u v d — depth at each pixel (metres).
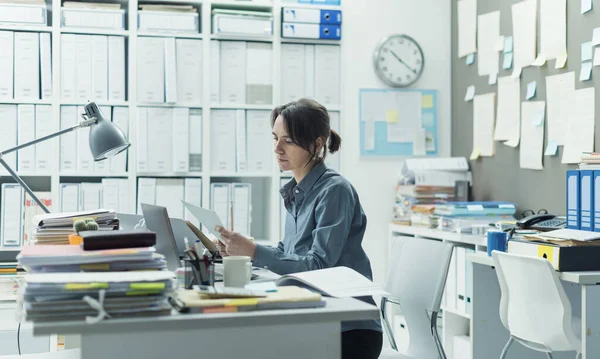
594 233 2.70
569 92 3.45
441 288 2.23
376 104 4.38
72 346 2.87
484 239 3.36
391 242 4.28
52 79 3.85
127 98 4.01
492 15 4.11
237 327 1.55
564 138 3.48
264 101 4.13
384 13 4.39
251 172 4.09
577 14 3.39
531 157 3.74
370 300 2.17
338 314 1.52
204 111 4.02
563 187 3.49
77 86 3.87
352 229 2.26
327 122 2.31
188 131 4.00
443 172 4.25
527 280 2.60
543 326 2.58
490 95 4.12
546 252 2.62
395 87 4.42
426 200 4.16
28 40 3.80
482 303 3.10
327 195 2.19
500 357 2.88
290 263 2.08
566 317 2.50
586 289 2.46
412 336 2.40
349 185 2.25
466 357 3.54
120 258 1.55
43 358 2.28
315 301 1.55
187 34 4.00
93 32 3.89
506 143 3.96
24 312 1.39
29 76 3.81
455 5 4.49
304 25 4.12
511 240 2.88
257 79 4.12
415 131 4.44
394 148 4.41
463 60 4.42
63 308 1.38
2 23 3.77
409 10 4.44
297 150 2.29
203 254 1.87
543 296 2.56
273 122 2.40
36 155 3.81
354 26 4.35
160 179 3.96
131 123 3.92
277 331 1.58
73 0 4.01
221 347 1.54
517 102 3.88
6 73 3.78
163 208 2.24
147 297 1.43
